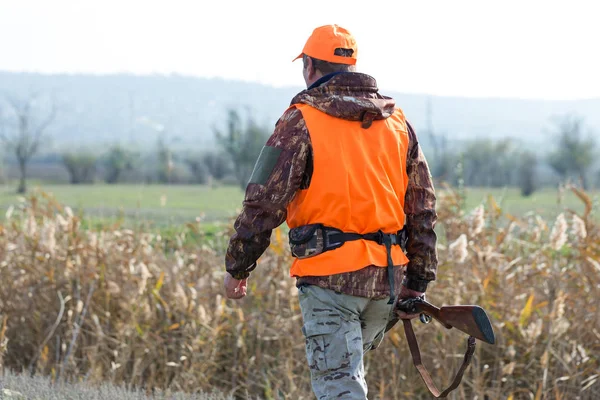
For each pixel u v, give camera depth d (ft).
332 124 14.58
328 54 15.01
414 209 15.58
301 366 26.40
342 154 14.46
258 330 26.94
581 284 26.61
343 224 14.47
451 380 25.00
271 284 28.12
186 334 26.73
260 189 14.48
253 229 14.60
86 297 29.04
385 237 14.78
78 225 32.07
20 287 29.96
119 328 27.09
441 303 26.61
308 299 14.64
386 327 16.08
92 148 526.16
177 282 28.48
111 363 26.76
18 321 29.60
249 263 14.88
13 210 36.58
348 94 14.73
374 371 26.04
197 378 25.93
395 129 15.26
